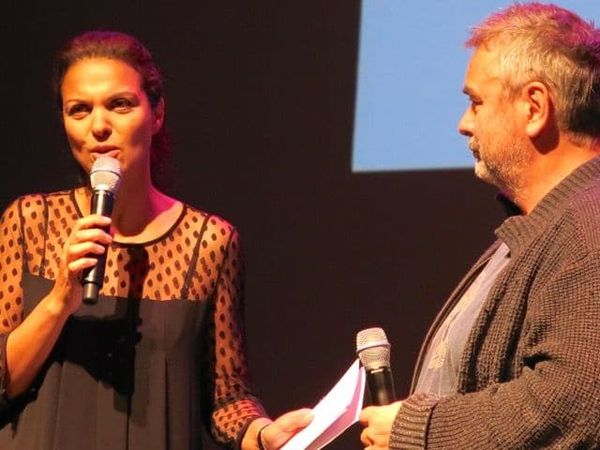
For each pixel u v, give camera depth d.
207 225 7.03
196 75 10.37
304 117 10.07
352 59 9.91
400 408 5.21
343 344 9.89
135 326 6.71
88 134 6.64
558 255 5.11
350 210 9.90
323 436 5.74
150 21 10.49
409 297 9.70
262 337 10.08
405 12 9.76
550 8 5.62
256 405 6.98
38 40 10.73
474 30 5.68
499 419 4.90
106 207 6.34
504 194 5.88
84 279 6.21
